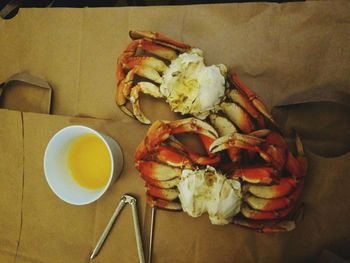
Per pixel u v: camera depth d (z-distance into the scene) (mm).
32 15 437
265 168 355
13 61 445
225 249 389
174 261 397
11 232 437
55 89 431
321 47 369
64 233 423
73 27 425
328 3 363
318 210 373
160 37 380
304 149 375
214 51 392
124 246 405
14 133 431
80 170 399
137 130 404
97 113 418
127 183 406
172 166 369
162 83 376
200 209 361
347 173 366
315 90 367
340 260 350
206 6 391
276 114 380
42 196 429
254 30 383
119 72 392
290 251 379
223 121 372
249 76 386
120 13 412
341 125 372
